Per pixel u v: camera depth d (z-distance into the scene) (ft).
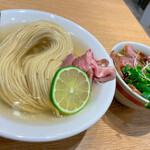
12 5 0.94
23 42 0.72
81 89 0.63
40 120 0.60
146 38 1.23
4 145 0.55
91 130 0.68
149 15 2.08
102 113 0.59
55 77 0.59
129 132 0.74
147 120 0.81
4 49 0.69
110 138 0.69
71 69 0.63
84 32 0.87
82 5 1.20
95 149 0.64
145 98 0.72
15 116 0.58
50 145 0.60
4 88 0.62
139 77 0.79
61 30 0.83
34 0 1.05
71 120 0.58
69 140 0.63
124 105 0.80
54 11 1.05
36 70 0.67
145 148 0.71
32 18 0.81
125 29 1.20
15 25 0.78
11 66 0.66
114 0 1.40
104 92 0.67
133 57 0.90
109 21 1.19
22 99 0.63
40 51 0.80
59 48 0.79
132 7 2.36
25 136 0.46
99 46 0.82
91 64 0.69
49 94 0.62
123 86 0.71
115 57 0.85
